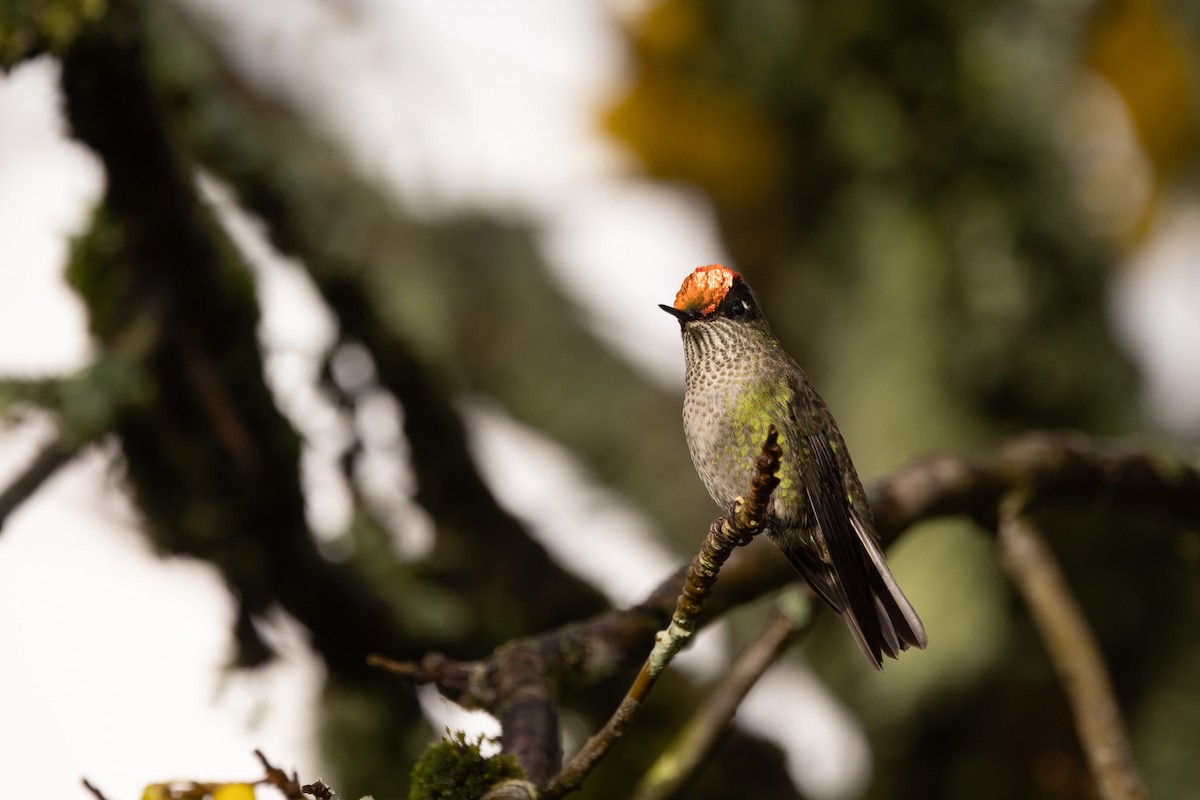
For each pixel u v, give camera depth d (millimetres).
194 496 6859
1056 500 6992
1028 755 8367
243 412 6781
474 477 7949
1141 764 8484
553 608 8023
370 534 7566
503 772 4070
